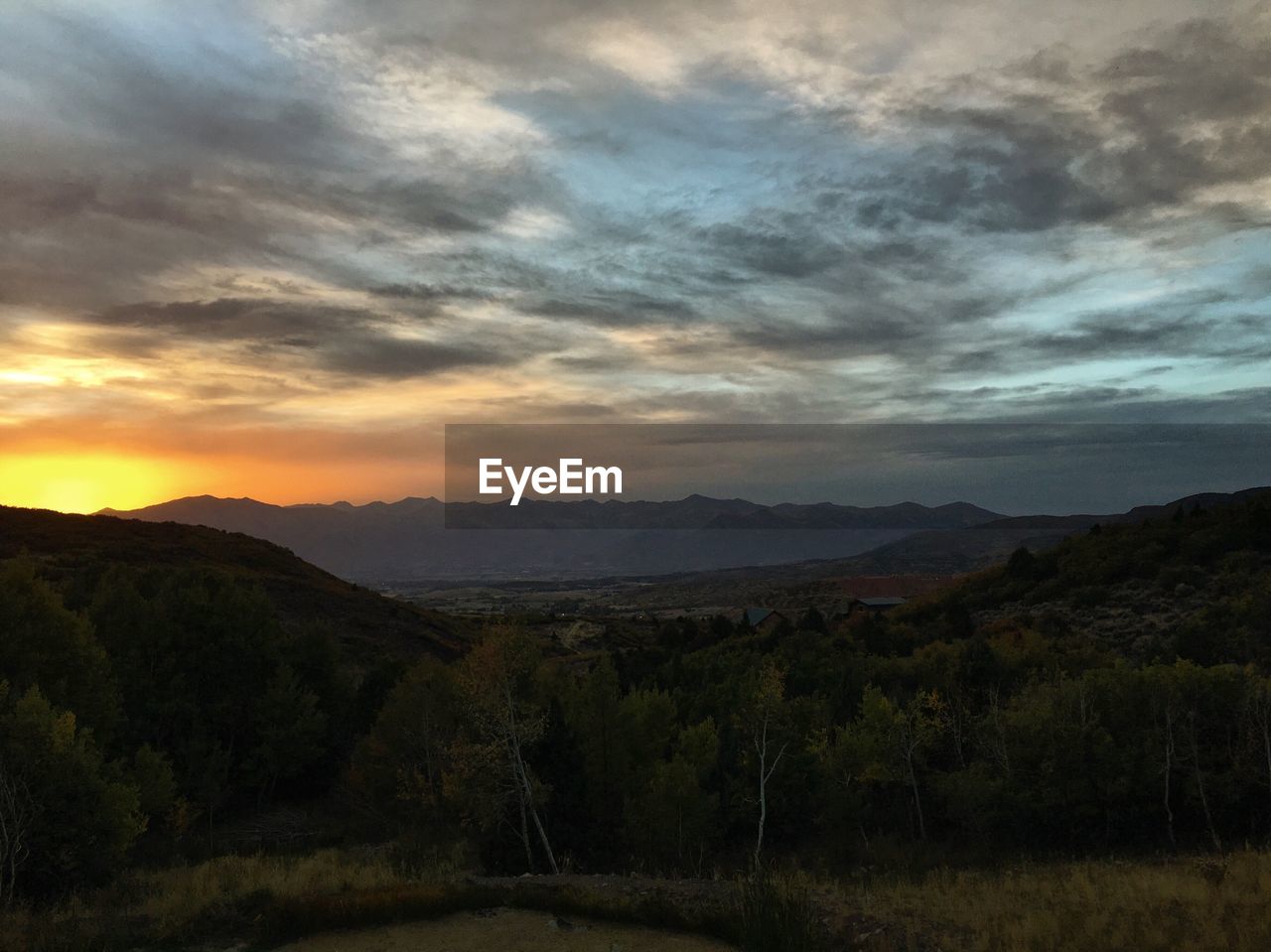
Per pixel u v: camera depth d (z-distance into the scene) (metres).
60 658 28.14
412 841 28.20
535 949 12.42
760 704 29.36
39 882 17.09
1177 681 26.36
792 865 23.75
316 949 12.46
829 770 29.25
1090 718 26.94
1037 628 56.59
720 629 79.00
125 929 13.10
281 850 28.95
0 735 17.55
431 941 12.79
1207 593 54.62
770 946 12.20
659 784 25.55
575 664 70.38
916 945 12.18
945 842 28.22
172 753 36.88
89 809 18.38
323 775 42.97
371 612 94.12
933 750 31.67
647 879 17.53
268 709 39.53
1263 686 25.58
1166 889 14.50
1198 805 24.97
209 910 13.84
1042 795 25.61
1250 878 15.25
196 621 40.22
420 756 34.25
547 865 23.41
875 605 97.50
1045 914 13.10
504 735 23.50
